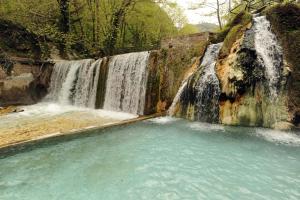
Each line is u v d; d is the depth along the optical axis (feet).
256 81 27.35
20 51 52.75
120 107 40.68
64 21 66.49
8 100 45.73
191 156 20.25
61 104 48.37
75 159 19.92
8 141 23.53
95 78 44.65
